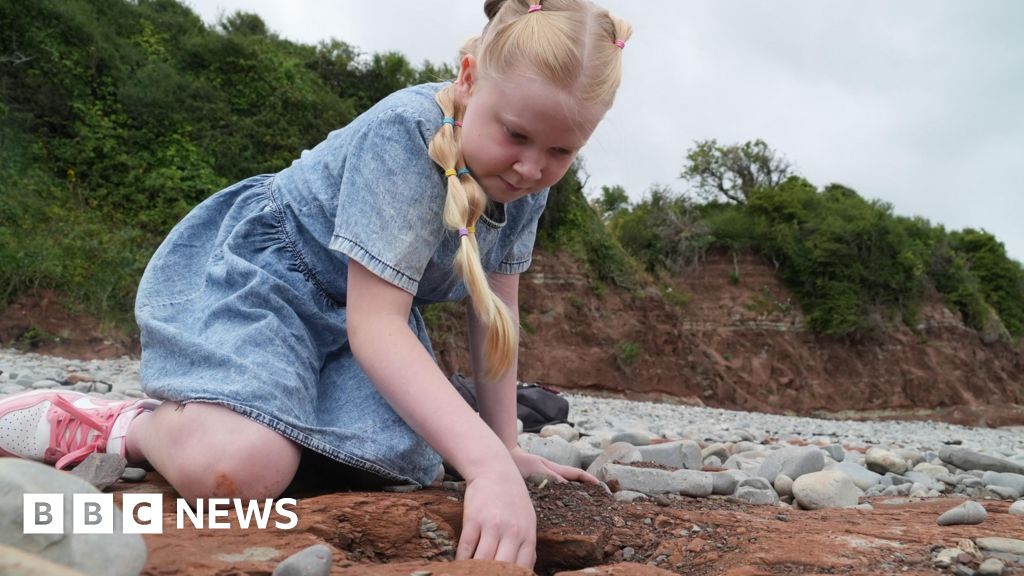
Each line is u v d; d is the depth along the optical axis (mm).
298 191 2176
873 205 28562
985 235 35156
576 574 1394
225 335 1961
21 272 11812
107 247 12891
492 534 1497
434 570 1299
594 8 1831
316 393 2049
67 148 14008
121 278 12594
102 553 1065
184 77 15758
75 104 14242
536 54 1658
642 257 24391
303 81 17172
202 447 1721
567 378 18078
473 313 2361
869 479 3264
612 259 20047
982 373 27000
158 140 14688
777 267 24594
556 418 4824
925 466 3568
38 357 10125
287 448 1797
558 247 19188
